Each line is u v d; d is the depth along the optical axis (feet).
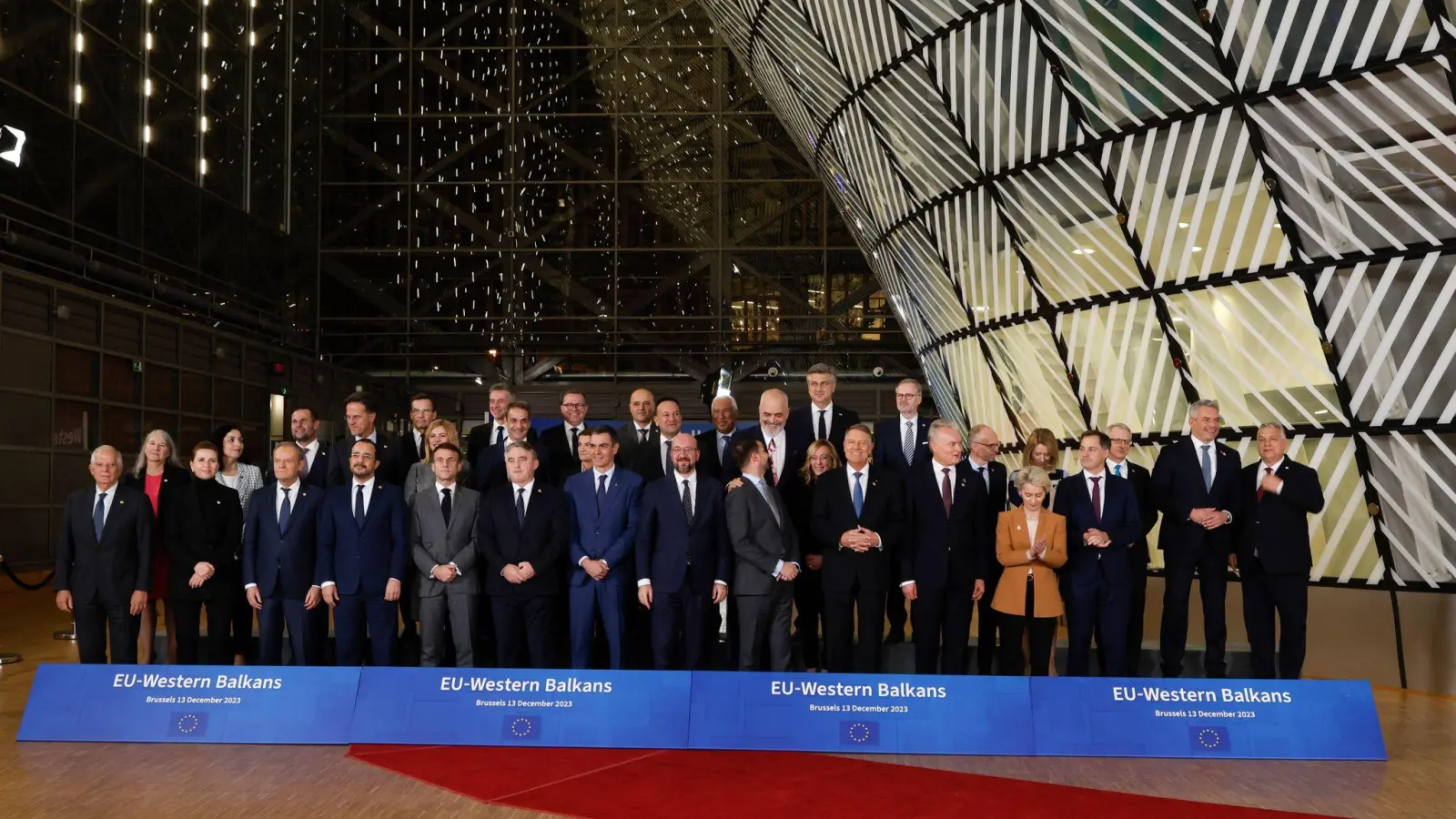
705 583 24.04
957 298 45.78
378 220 94.53
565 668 24.29
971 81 39.01
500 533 23.81
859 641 23.88
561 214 94.99
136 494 24.73
